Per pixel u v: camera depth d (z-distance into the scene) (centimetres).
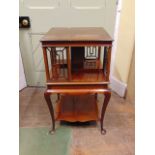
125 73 180
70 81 120
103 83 121
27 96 195
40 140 137
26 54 197
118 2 168
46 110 171
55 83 120
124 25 168
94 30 138
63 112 149
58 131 145
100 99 187
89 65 146
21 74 203
